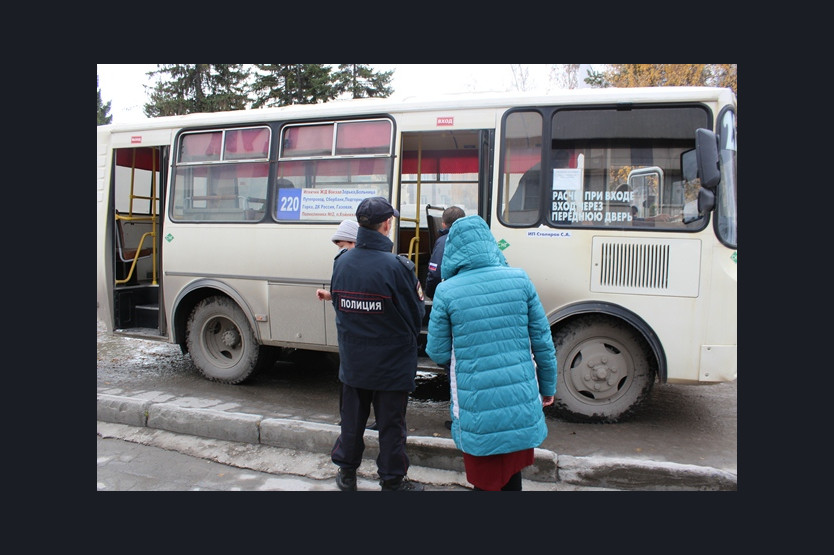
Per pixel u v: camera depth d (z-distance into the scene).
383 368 3.39
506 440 2.78
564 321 4.83
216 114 5.84
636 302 4.57
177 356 7.34
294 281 5.49
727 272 4.42
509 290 2.89
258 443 4.50
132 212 6.89
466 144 6.55
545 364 3.00
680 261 4.49
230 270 5.76
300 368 6.82
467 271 2.95
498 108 4.87
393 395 3.46
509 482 3.00
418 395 5.72
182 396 5.57
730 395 5.68
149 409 4.89
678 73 15.62
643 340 4.70
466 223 2.97
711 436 4.55
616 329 4.73
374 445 4.21
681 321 4.50
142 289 6.72
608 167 4.66
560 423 4.84
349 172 5.30
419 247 6.99
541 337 2.97
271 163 5.59
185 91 25.30
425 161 6.88
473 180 6.76
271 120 5.60
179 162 6.02
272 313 5.61
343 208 5.33
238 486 3.86
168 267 6.07
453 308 2.84
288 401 5.50
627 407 4.77
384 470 3.53
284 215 5.55
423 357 5.25
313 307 5.44
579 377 4.82
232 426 4.58
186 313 6.18
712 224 4.44
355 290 3.38
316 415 5.07
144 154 7.00
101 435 4.78
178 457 4.35
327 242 5.36
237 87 25.70
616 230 4.62
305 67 24.44
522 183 4.82
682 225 4.52
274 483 3.90
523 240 4.79
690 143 4.52
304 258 5.45
